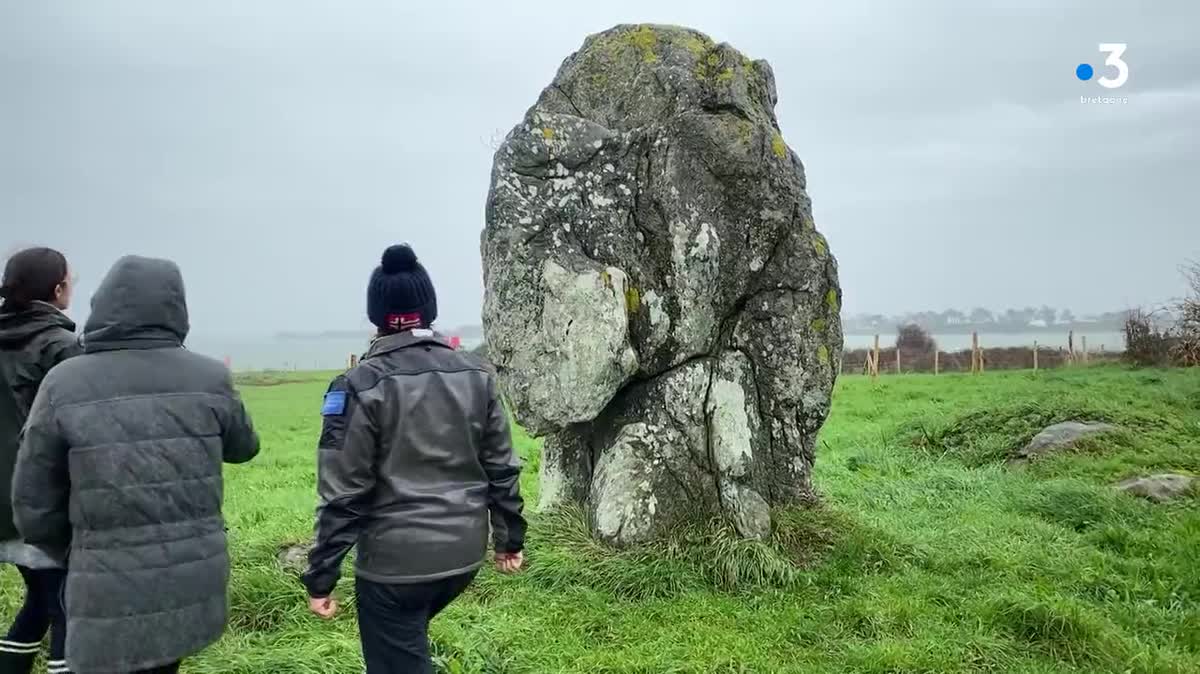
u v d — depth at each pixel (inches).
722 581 260.4
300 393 1143.0
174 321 150.6
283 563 261.0
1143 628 234.5
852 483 421.1
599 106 312.2
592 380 274.8
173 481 141.6
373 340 160.2
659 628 229.0
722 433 287.7
